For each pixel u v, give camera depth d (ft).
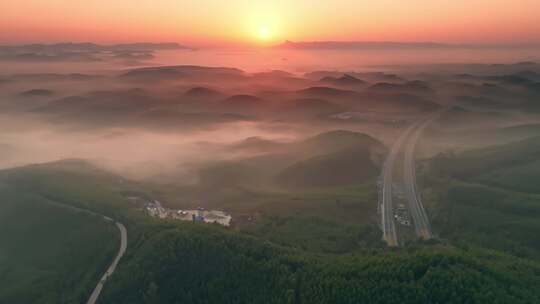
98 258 490.90
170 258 436.35
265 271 405.39
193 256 436.35
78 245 529.86
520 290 346.95
